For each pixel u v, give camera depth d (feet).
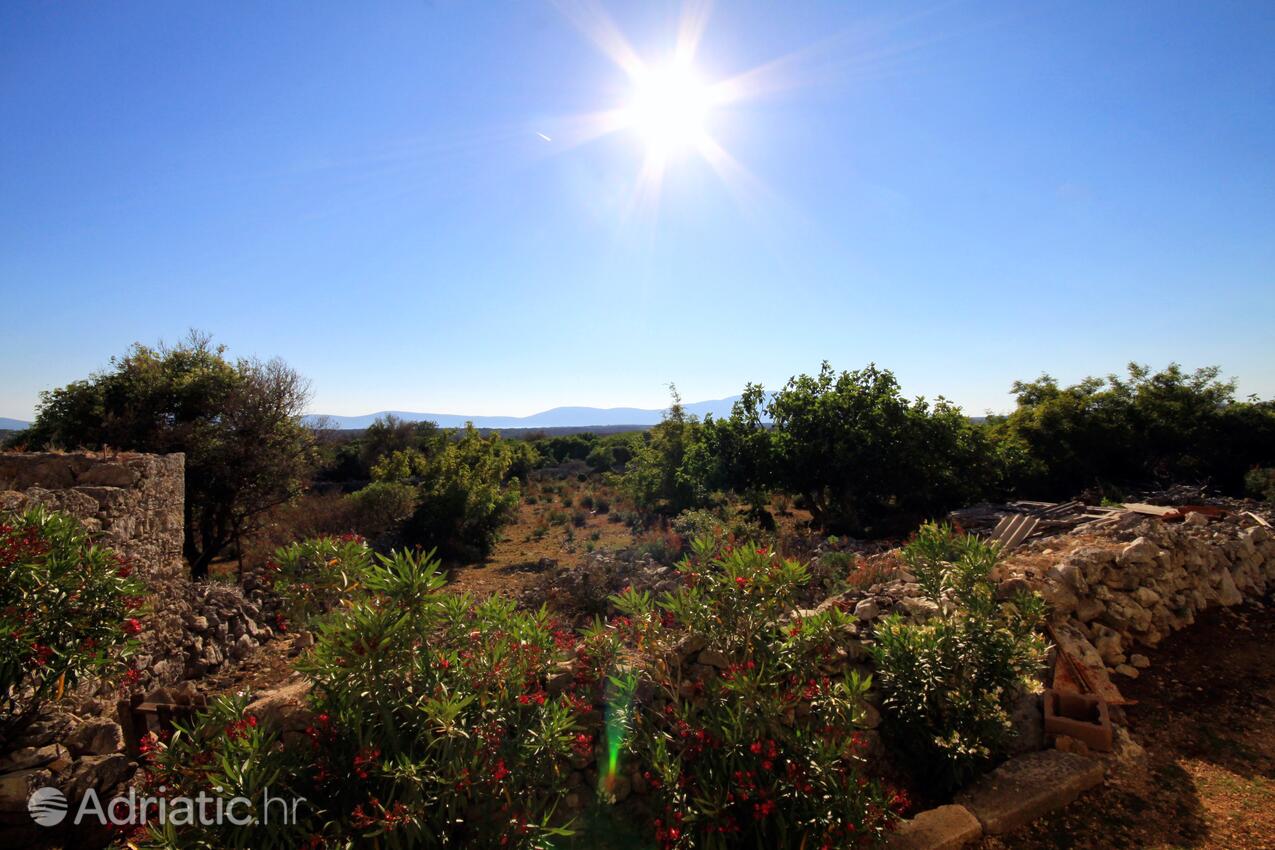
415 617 11.45
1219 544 23.61
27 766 13.19
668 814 11.13
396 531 54.44
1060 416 65.51
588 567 35.76
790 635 12.92
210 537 46.01
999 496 60.85
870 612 17.57
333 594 13.58
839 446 51.37
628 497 76.33
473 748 10.46
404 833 9.76
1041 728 15.35
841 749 11.34
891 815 11.09
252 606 29.53
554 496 96.37
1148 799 13.32
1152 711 16.37
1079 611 18.93
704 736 11.86
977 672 14.25
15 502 20.70
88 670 13.67
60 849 12.36
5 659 11.90
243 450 44.96
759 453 54.95
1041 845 12.16
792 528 51.55
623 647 14.46
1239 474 60.64
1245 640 19.27
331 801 10.20
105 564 14.08
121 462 26.96
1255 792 13.33
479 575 47.24
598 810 12.22
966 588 15.20
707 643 13.97
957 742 13.28
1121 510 37.37
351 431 128.88
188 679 24.34
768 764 11.23
